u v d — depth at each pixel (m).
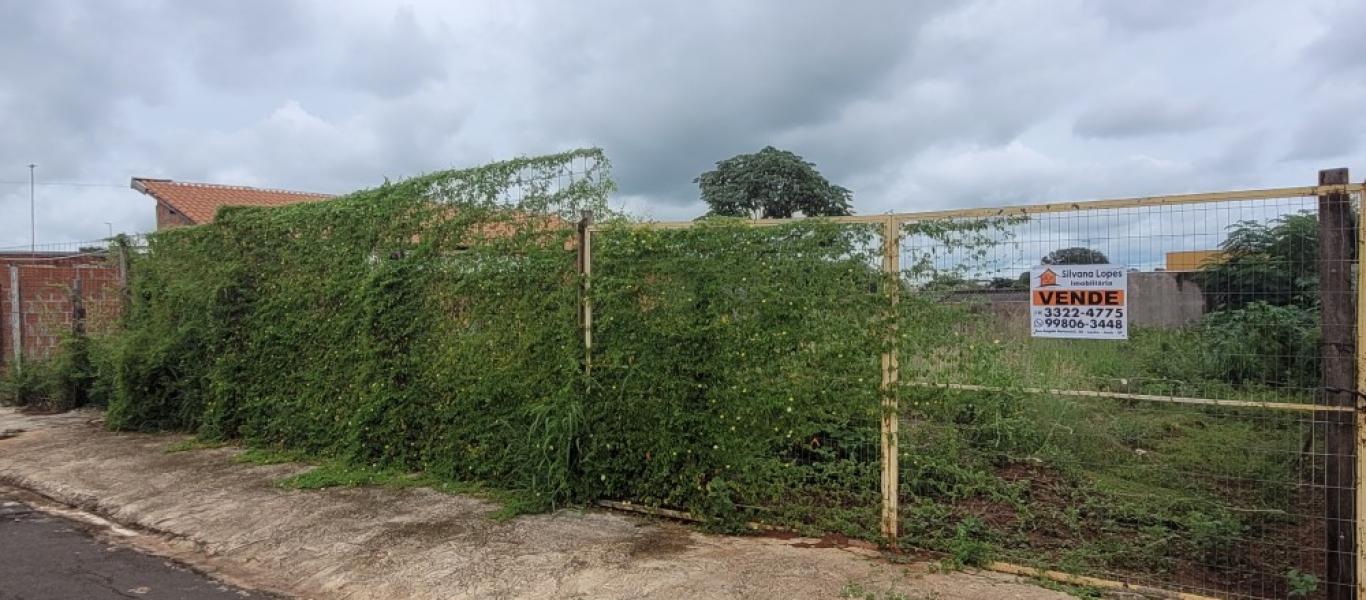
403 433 8.34
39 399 14.02
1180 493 5.26
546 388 7.15
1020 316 5.29
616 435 6.77
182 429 10.97
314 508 7.24
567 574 5.45
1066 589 4.95
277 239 9.76
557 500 6.95
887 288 5.62
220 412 10.11
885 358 5.63
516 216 7.65
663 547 5.87
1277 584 4.85
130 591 5.56
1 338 15.35
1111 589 4.93
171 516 7.28
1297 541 4.93
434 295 8.18
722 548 5.82
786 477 6.00
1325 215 4.49
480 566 5.68
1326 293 4.50
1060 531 5.36
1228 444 5.10
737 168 27.05
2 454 9.99
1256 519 5.07
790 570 5.30
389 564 5.87
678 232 6.46
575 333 6.93
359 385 8.66
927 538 5.55
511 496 7.25
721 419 6.21
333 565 5.95
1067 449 5.50
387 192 8.75
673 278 6.48
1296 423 4.70
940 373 5.50
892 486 5.64
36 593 5.50
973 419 5.48
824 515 5.89
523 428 7.36
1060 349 5.18
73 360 13.34
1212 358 4.82
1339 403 4.48
